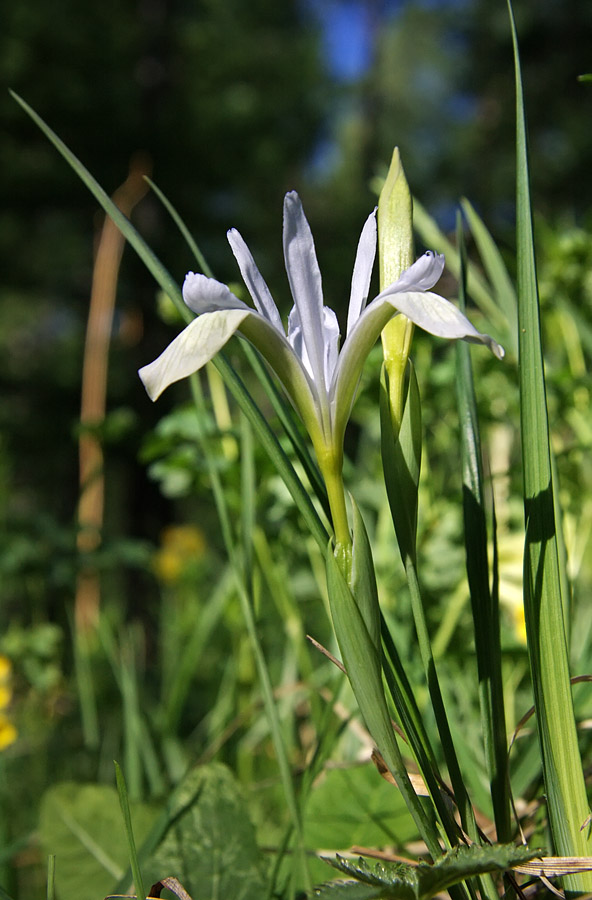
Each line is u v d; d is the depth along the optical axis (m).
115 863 0.34
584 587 0.59
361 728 0.37
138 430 2.20
